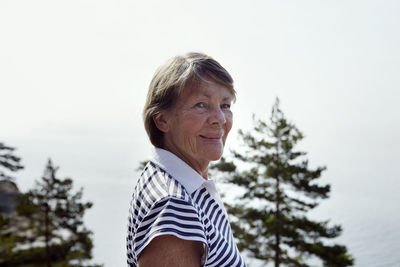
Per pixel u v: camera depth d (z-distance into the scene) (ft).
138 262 3.41
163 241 3.33
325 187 57.93
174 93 4.19
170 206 3.52
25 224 63.16
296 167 57.82
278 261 57.72
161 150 4.28
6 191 74.18
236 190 60.39
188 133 4.18
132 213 4.10
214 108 4.20
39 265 61.72
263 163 58.75
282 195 58.70
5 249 60.85
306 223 57.93
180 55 4.36
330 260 55.67
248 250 58.18
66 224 63.72
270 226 56.24
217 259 3.90
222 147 4.29
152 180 3.97
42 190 63.67
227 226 4.32
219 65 4.32
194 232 3.44
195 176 4.12
